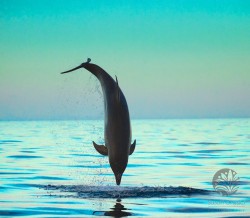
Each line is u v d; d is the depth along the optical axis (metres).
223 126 119.00
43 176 29.47
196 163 35.97
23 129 104.00
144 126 126.19
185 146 51.66
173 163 36.00
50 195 22.62
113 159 20.42
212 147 50.16
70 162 37.94
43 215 18.50
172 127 115.25
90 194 22.83
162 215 18.44
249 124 136.25
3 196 22.42
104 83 20.48
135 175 29.59
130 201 21.14
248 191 23.81
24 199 21.66
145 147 50.44
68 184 26.23
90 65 20.77
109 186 25.20
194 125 131.62
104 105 20.64
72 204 20.48
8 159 38.78
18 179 28.02
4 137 69.69
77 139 64.88
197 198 21.86
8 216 18.41
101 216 18.27
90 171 33.16
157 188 24.36
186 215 18.48
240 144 54.38
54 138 67.25
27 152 44.78
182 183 26.39
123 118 20.27
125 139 20.31
